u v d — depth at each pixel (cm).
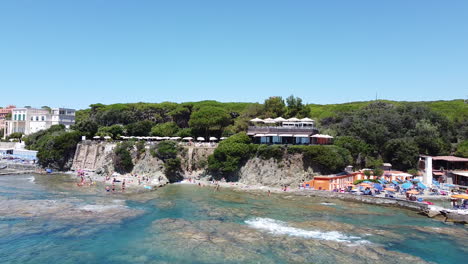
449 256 4225
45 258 4006
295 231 5122
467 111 13675
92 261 3938
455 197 6256
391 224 5638
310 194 8075
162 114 16688
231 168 9681
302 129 10244
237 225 5388
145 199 7381
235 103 16238
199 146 11119
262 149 9600
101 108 18025
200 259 4009
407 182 8106
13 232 4875
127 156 10988
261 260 3994
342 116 14162
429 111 12812
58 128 15850
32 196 7394
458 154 10456
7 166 12769
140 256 4094
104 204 6706
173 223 5459
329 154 8894
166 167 10094
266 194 8181
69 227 5169
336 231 5166
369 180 9050
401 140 10462
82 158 12669
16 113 19112
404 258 4125
